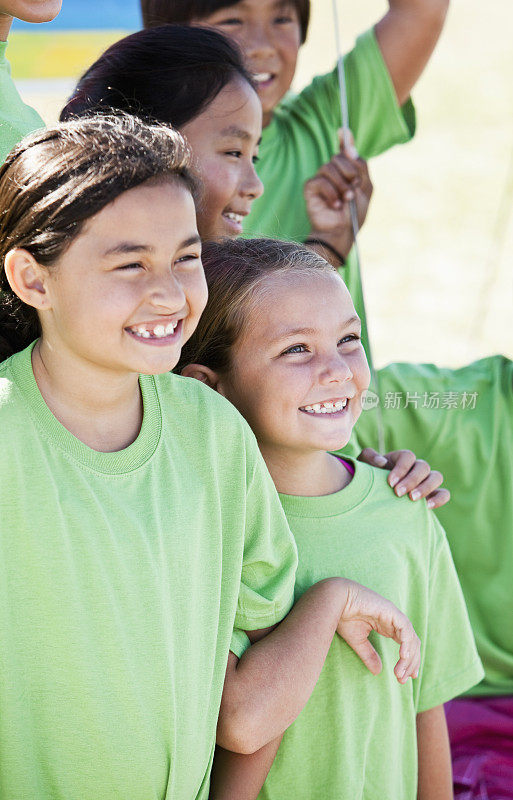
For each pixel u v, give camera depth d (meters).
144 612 1.54
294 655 1.79
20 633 1.48
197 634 1.64
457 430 3.12
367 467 2.15
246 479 1.76
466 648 2.22
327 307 1.92
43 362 1.55
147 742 1.55
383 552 2.04
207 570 1.68
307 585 1.98
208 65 2.39
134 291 1.43
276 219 3.38
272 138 3.45
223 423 1.73
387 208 6.58
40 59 6.00
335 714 1.95
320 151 3.54
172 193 1.46
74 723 1.51
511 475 3.11
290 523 2.01
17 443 1.48
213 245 2.09
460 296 5.96
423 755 2.22
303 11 3.36
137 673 1.53
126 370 1.49
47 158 1.46
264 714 1.74
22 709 1.49
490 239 6.40
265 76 3.29
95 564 1.50
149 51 2.37
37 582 1.48
